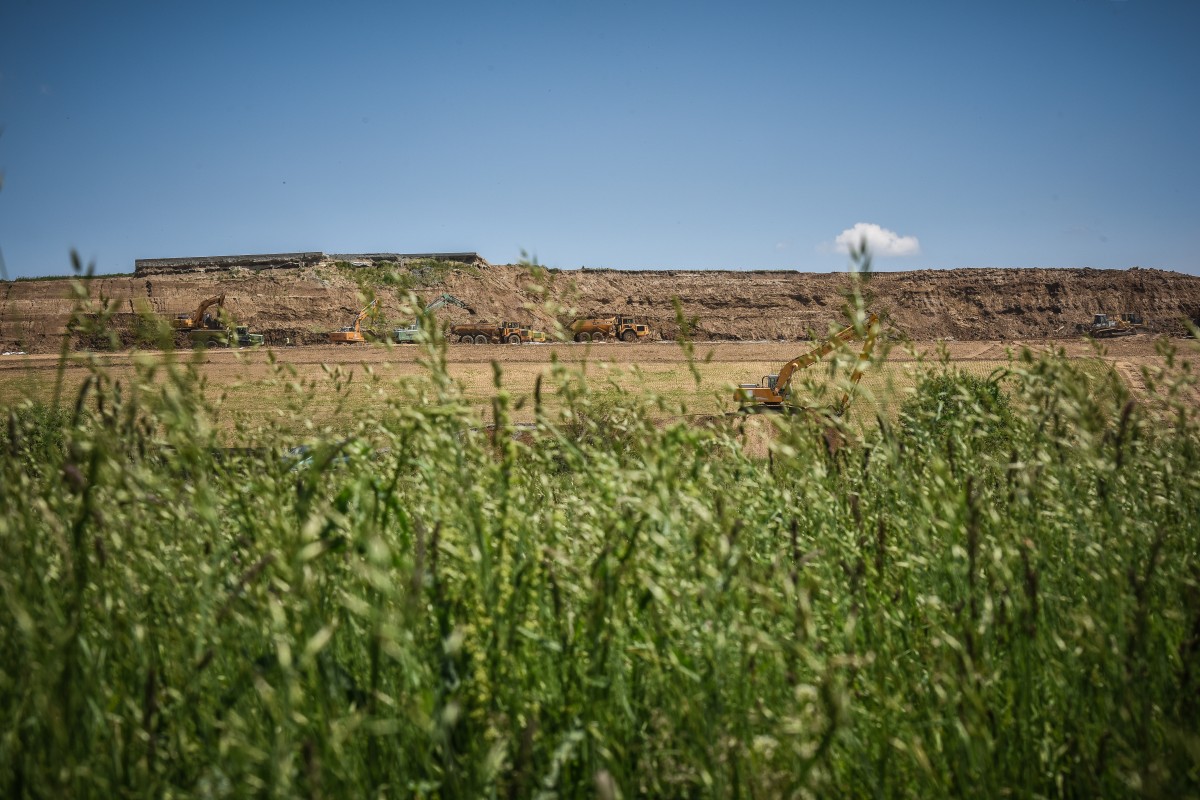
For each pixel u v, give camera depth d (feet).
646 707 7.30
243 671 6.34
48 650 5.99
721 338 358.64
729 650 6.79
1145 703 6.64
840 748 6.85
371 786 6.13
